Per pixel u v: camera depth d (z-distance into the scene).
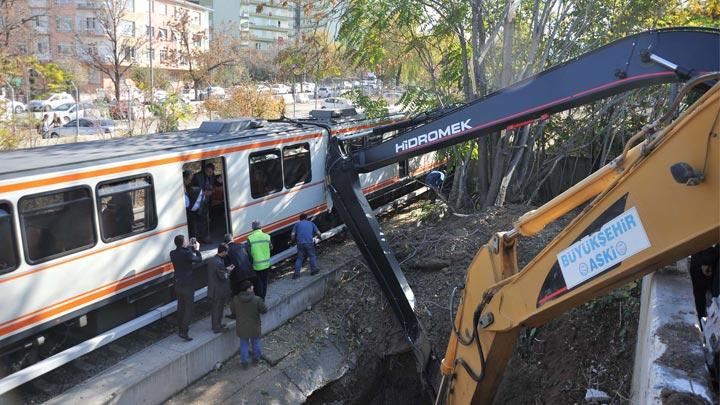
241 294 9.40
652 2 12.90
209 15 74.81
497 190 14.01
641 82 5.71
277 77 39.38
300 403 9.62
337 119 16.12
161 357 8.88
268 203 12.38
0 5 27.16
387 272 10.67
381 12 14.31
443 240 12.45
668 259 4.07
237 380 9.45
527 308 5.18
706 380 4.48
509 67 12.97
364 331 11.25
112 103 29.38
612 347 7.76
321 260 13.14
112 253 8.96
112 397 7.84
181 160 10.20
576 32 13.47
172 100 23.81
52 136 23.95
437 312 10.91
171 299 10.53
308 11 17.62
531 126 14.05
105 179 8.82
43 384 8.47
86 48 40.50
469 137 7.85
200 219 11.31
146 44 44.88
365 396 10.88
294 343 10.55
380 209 16.56
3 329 7.56
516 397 8.83
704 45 5.32
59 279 8.20
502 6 13.93
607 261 4.39
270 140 12.34
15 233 7.64
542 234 11.63
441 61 15.41
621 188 4.27
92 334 9.07
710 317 5.63
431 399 9.75
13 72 25.11
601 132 13.92
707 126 3.70
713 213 3.68
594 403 6.98
